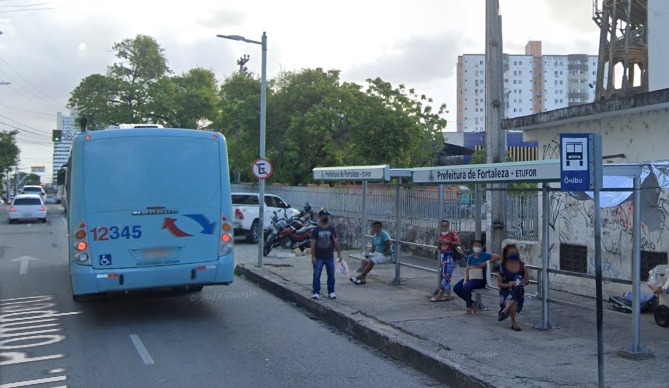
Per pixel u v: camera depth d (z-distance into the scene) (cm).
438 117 3378
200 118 4562
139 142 969
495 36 1256
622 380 629
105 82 4312
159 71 4578
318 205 2638
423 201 1739
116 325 978
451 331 861
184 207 981
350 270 1507
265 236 2175
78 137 952
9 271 1597
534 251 1230
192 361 777
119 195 949
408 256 1738
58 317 1034
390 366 766
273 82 3347
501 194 1288
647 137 1005
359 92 3055
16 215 3441
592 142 613
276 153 3158
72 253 953
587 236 1101
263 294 1287
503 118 1258
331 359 795
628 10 2367
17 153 6850
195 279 984
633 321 714
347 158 3073
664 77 1609
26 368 748
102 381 697
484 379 639
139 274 945
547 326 864
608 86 2452
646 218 833
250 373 728
